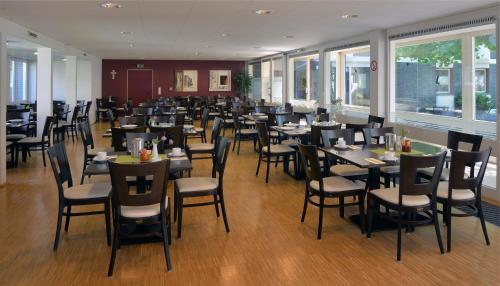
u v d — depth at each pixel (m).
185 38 9.04
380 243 3.70
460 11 5.54
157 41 9.65
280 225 4.17
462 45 6.16
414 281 2.99
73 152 8.47
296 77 12.41
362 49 9.05
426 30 6.36
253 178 6.22
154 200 3.12
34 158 7.86
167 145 5.85
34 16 6.10
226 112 11.30
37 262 3.29
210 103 14.76
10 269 3.17
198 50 12.07
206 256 3.43
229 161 7.57
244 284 2.96
